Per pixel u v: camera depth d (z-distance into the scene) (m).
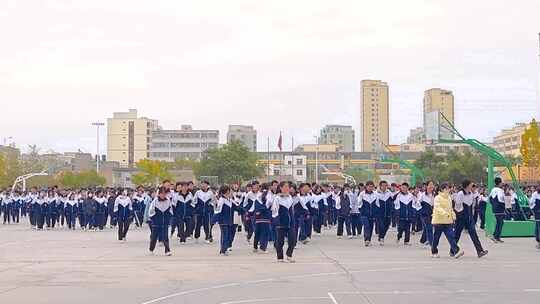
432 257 19.44
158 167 105.62
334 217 34.94
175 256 20.34
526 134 68.75
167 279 14.88
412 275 15.26
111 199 35.84
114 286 13.81
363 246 23.95
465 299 11.87
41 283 14.34
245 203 25.06
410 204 24.70
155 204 20.78
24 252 21.91
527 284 13.70
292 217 18.75
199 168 97.06
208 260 19.05
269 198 21.42
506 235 27.56
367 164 144.12
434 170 80.69
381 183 24.81
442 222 19.31
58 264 18.14
